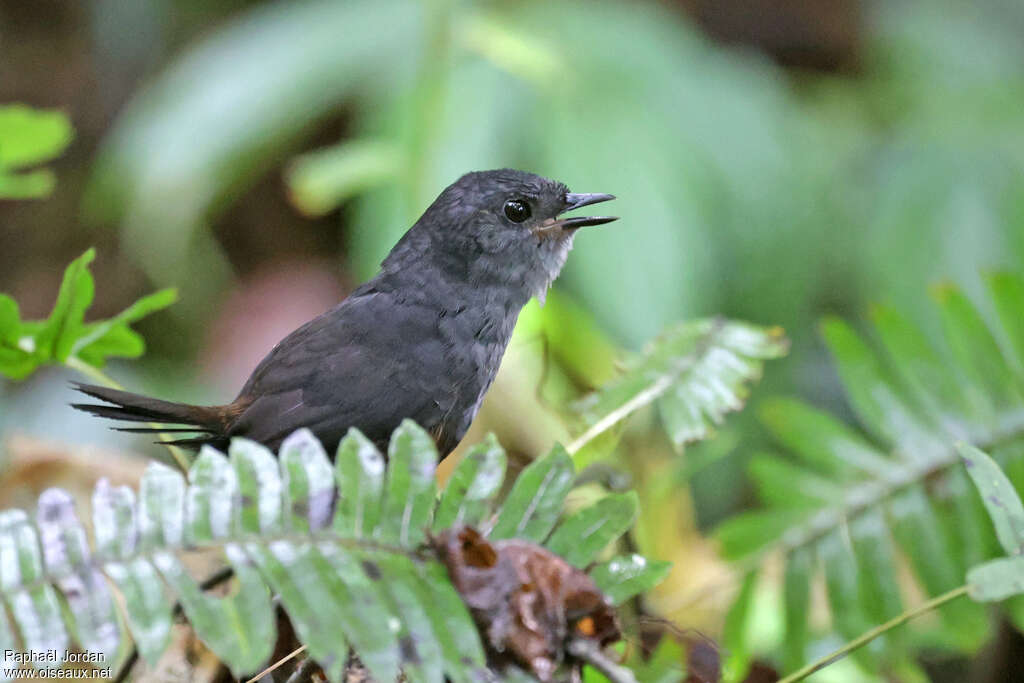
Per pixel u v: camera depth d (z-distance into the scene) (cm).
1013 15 1487
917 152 1289
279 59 1245
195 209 1280
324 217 1434
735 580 656
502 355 730
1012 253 1205
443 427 680
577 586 406
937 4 1480
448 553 407
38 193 737
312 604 382
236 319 1339
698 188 1177
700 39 1372
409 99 1121
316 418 634
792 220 1224
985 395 648
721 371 626
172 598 396
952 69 1402
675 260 1141
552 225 735
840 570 645
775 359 1195
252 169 1357
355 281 1238
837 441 662
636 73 1216
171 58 1513
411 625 386
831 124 1342
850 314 1262
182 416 611
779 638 779
